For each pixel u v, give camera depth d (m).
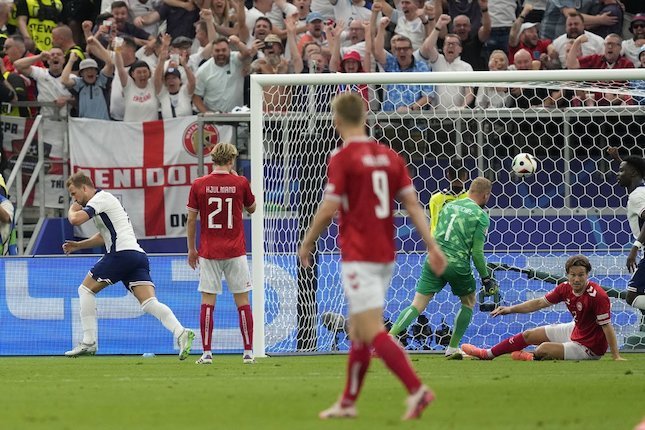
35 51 68.75
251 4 70.62
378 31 61.69
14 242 58.81
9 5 68.12
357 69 60.09
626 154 58.03
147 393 28.34
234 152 40.97
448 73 47.09
